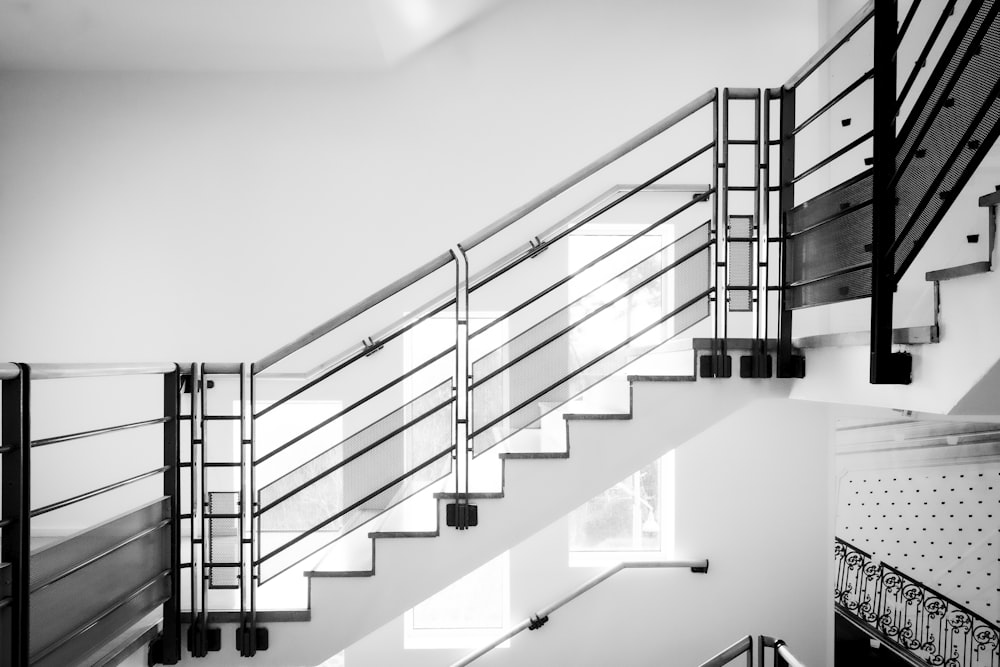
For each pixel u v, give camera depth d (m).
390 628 4.63
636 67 4.60
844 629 4.45
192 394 2.76
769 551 4.71
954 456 3.64
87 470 4.49
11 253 4.49
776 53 4.62
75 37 4.07
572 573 4.68
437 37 4.54
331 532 3.32
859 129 4.34
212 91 4.53
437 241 4.56
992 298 1.71
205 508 2.77
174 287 4.52
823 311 4.66
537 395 2.76
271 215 4.54
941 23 1.85
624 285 4.58
